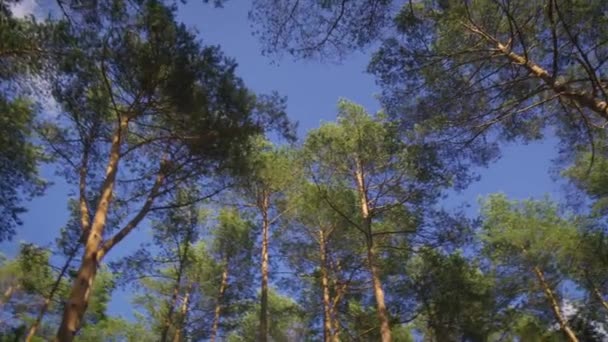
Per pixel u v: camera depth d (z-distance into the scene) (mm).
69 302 6926
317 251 15180
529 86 10047
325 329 13680
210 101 9734
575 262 13570
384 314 11164
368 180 13383
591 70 7555
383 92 10680
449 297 13156
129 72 9234
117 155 9148
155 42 9047
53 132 10875
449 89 10344
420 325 16297
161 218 11953
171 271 15977
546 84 8672
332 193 13523
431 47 10102
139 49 9070
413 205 12781
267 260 14633
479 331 13289
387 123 11961
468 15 9711
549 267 15320
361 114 13484
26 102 10508
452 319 13281
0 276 14844
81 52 8680
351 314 14688
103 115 9883
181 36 9219
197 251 16188
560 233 14422
